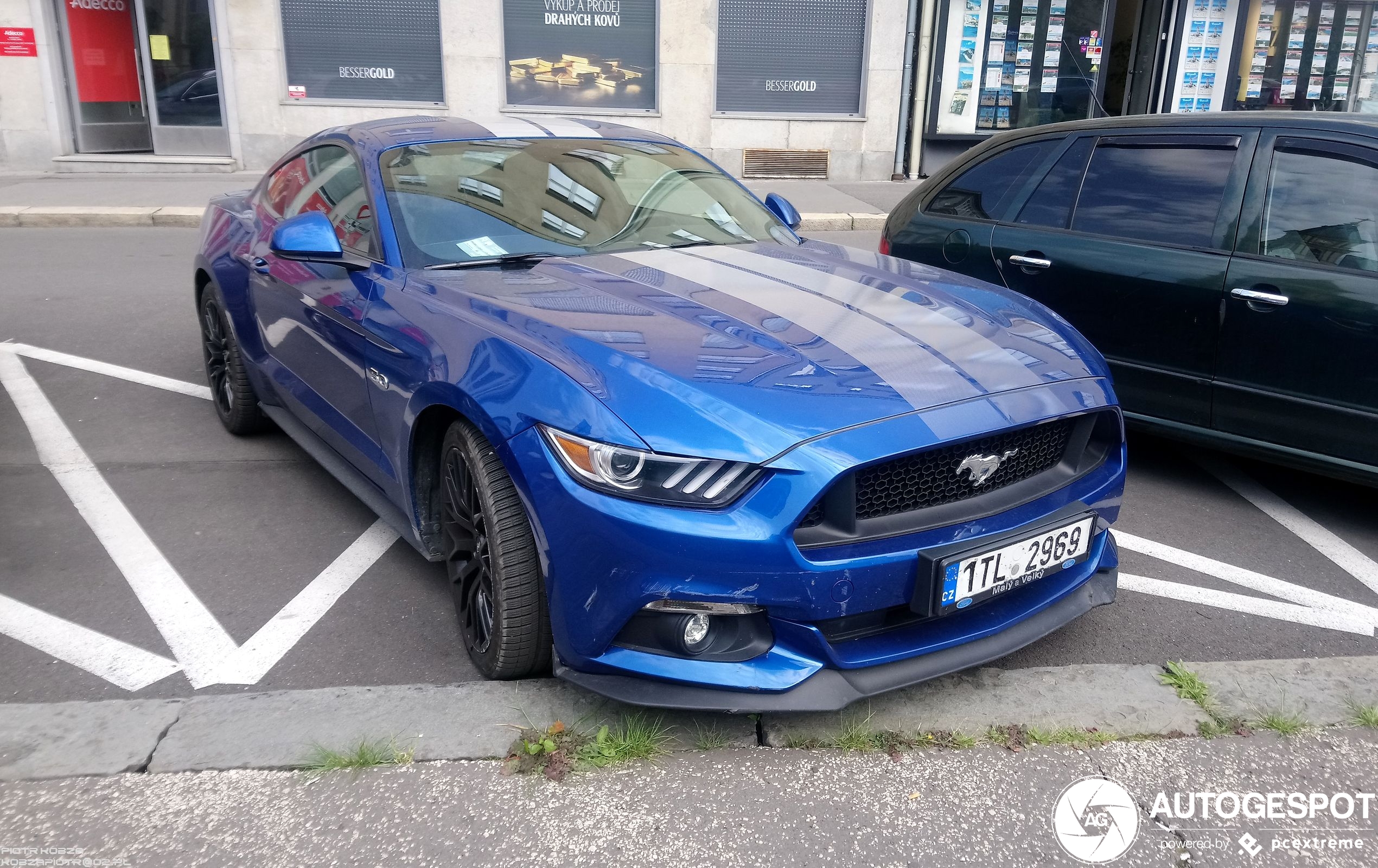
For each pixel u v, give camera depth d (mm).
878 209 11453
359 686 2744
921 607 2381
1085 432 2771
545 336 2584
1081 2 13359
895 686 2398
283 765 2430
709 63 13203
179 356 6074
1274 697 2734
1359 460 3639
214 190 11867
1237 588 3461
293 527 3834
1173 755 2520
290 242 3238
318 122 13086
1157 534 3900
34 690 2762
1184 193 4160
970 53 13500
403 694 2695
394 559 3586
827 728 2590
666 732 2561
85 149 13211
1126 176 4363
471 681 2795
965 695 2736
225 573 3457
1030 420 2523
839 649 2404
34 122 12891
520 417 2422
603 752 2463
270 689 2779
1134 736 2590
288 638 3049
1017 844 2225
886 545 2350
